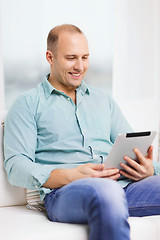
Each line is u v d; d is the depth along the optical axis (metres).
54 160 1.57
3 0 2.92
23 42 3.05
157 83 3.15
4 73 3.07
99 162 1.62
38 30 3.08
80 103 1.69
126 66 3.12
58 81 1.68
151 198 1.41
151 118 2.09
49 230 1.19
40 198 1.52
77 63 1.61
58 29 1.65
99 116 1.71
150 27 3.14
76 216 1.24
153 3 3.12
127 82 3.13
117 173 1.49
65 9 3.15
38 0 3.03
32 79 3.16
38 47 3.11
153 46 3.14
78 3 3.20
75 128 1.64
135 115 2.04
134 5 3.12
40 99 1.62
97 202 1.11
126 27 3.12
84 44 1.63
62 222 1.33
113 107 1.82
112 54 3.41
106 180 1.22
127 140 1.38
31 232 1.17
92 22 3.28
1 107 2.78
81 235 1.19
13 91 3.14
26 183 1.45
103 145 1.68
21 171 1.45
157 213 1.41
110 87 3.49
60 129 1.60
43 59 3.15
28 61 3.11
